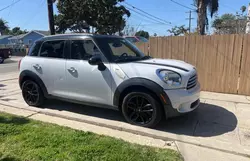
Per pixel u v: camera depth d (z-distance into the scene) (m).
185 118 4.49
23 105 5.45
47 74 4.89
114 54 4.36
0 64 17.70
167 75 3.73
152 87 3.73
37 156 3.06
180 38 6.80
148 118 3.98
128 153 3.14
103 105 4.36
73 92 4.62
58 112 4.91
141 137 3.74
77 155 3.07
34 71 5.08
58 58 4.77
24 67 5.24
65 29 24.64
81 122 4.42
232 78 6.29
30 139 3.53
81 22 24.19
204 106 5.22
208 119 4.45
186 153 3.21
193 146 3.42
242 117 4.54
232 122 4.29
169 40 6.97
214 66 6.45
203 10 13.93
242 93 6.25
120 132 3.94
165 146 3.43
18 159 3.01
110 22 23.89
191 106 4.02
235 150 3.27
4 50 19.09
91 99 4.42
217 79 6.47
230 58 6.21
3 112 4.92
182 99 3.77
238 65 6.15
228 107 5.15
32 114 4.86
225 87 6.41
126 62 4.22
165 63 4.21
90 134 3.74
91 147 3.26
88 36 4.47
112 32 24.73
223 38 6.21
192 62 6.73
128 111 4.13
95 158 3.01
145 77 3.81
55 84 4.83
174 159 3.01
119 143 3.42
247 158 3.10
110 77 4.11
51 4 9.81
